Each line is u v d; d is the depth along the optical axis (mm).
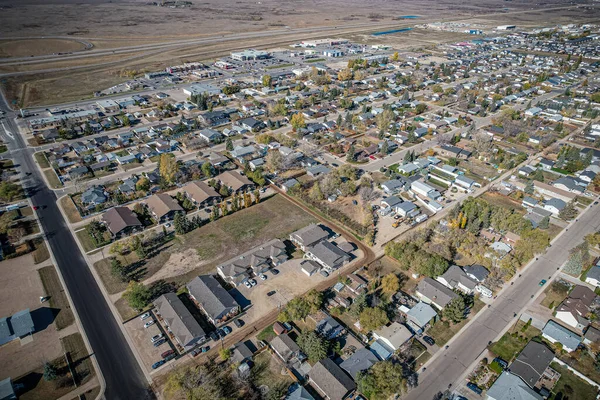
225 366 70375
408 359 71938
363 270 93938
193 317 78750
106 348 73375
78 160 141000
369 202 120750
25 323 75938
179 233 105125
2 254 94938
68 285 88062
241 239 104375
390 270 94562
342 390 63969
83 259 96125
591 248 102250
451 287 88375
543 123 183250
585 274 92438
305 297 81750
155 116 183875
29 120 175250
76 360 71062
